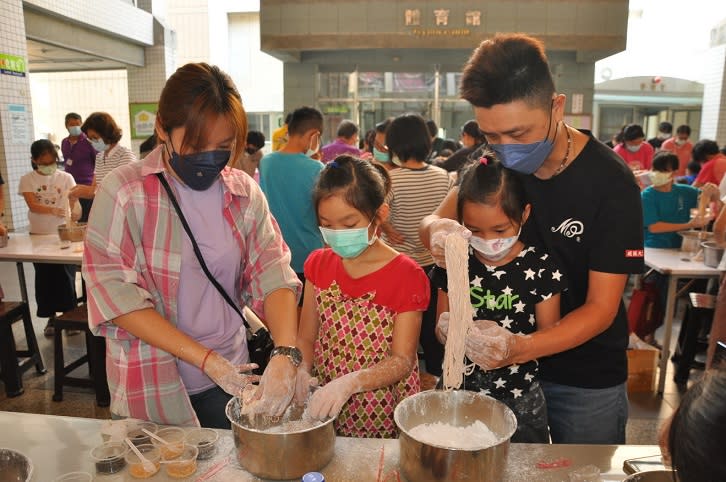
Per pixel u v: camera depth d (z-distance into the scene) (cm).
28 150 596
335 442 111
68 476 100
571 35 562
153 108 910
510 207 124
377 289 143
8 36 560
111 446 108
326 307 149
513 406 140
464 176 133
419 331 144
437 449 92
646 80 941
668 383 322
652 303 355
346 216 133
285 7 564
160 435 113
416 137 273
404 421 111
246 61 1264
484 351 113
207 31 1198
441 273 146
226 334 138
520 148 114
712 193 356
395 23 561
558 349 118
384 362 128
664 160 363
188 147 112
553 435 150
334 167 137
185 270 127
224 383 111
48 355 350
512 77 106
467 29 561
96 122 367
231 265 133
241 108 116
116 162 370
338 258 154
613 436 145
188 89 108
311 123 287
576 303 139
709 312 309
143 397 122
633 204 123
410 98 732
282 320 131
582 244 129
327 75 704
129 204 119
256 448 98
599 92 941
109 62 859
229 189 130
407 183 272
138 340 122
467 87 111
